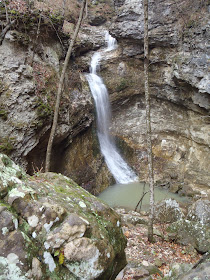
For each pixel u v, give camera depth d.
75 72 13.09
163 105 15.65
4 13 8.05
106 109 15.59
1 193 2.23
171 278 3.06
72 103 11.62
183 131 14.85
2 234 1.98
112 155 15.52
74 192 3.15
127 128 16.69
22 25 8.77
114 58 15.59
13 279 1.86
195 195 12.34
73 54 14.32
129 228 7.94
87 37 18.55
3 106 7.68
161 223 8.96
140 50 14.63
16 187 2.38
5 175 2.43
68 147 11.67
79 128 12.46
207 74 11.03
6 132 7.64
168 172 14.84
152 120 16.23
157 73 14.55
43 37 10.24
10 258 1.91
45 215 2.26
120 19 14.56
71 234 2.25
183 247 6.83
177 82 13.25
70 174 11.49
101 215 2.99
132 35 14.07
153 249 6.37
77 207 2.78
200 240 6.75
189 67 11.90
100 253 2.35
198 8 11.52
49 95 9.52
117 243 2.93
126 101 16.28
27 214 2.22
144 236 7.35
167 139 15.89
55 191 2.92
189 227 7.27
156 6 13.27
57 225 2.30
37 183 2.89
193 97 12.59
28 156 8.70
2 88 7.78
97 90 14.66
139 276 4.09
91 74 15.37
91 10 24.48
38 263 2.02
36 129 8.49
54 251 2.17
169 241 7.22
